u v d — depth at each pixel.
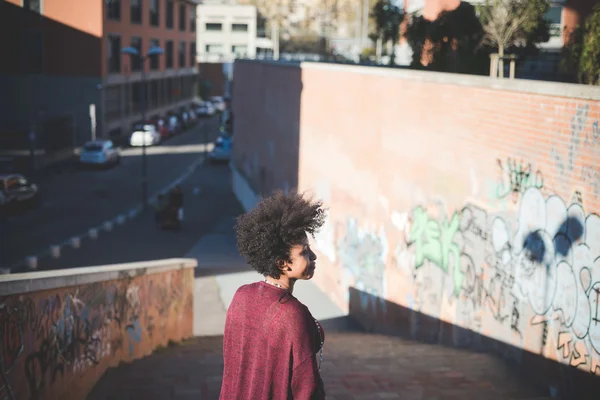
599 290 7.02
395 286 12.74
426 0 19.61
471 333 9.85
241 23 113.88
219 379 8.49
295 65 20.75
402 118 12.28
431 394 7.61
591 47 9.86
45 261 22.23
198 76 91.69
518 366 8.55
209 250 23.88
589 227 7.19
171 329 12.02
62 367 7.14
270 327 2.63
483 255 9.46
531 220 8.29
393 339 12.10
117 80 56.91
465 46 14.28
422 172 11.46
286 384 2.59
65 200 34.06
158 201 29.66
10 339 5.81
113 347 9.13
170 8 73.06
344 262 15.87
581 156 7.34
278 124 24.02
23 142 43.12
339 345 11.21
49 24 52.53
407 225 12.16
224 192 38.09
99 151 44.09
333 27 75.12
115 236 26.41
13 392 5.86
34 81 53.12
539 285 8.10
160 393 7.84
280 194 2.88
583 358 7.28
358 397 7.43
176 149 56.22
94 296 8.31
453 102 10.29
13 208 30.00
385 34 21.69
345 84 15.69
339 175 16.27
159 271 11.15
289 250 2.73
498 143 9.02
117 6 56.94
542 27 12.88
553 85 7.73
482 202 9.48
